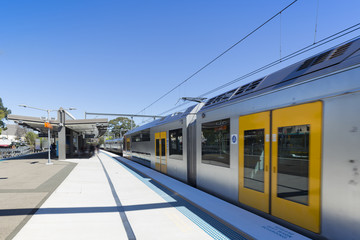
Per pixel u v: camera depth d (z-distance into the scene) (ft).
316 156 10.39
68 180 29.17
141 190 22.82
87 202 18.35
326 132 10.07
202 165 21.40
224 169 17.79
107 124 68.28
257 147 14.26
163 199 18.88
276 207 12.49
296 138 11.55
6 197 19.83
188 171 25.21
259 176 13.96
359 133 8.80
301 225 10.93
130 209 16.22
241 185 15.67
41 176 32.81
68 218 14.39
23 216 14.70
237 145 16.30
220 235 11.44
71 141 80.18
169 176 30.89
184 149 26.20
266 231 11.21
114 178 30.86
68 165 49.24
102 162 56.59
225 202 16.76
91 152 112.57
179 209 15.96
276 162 12.69
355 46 10.14
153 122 41.29
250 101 15.23
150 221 13.70
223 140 18.08
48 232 12.08
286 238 10.37
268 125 13.50
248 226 11.93
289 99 12.23
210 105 20.92
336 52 11.12
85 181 28.58
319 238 10.00
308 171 10.70
